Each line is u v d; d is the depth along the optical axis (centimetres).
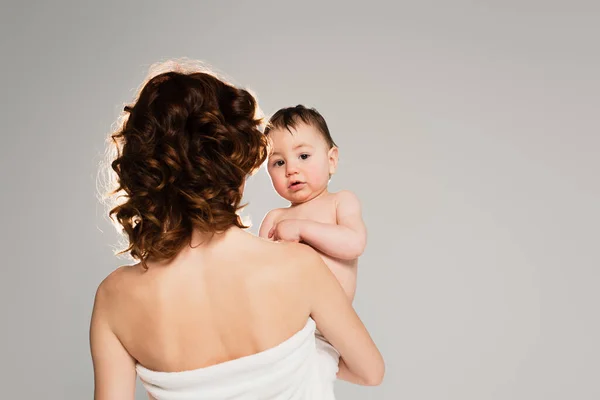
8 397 286
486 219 293
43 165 290
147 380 107
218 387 103
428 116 294
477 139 292
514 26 291
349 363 120
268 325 103
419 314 293
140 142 100
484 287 292
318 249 140
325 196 153
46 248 290
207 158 100
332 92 296
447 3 293
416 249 293
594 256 289
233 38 296
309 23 297
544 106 291
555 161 291
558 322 290
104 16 292
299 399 110
